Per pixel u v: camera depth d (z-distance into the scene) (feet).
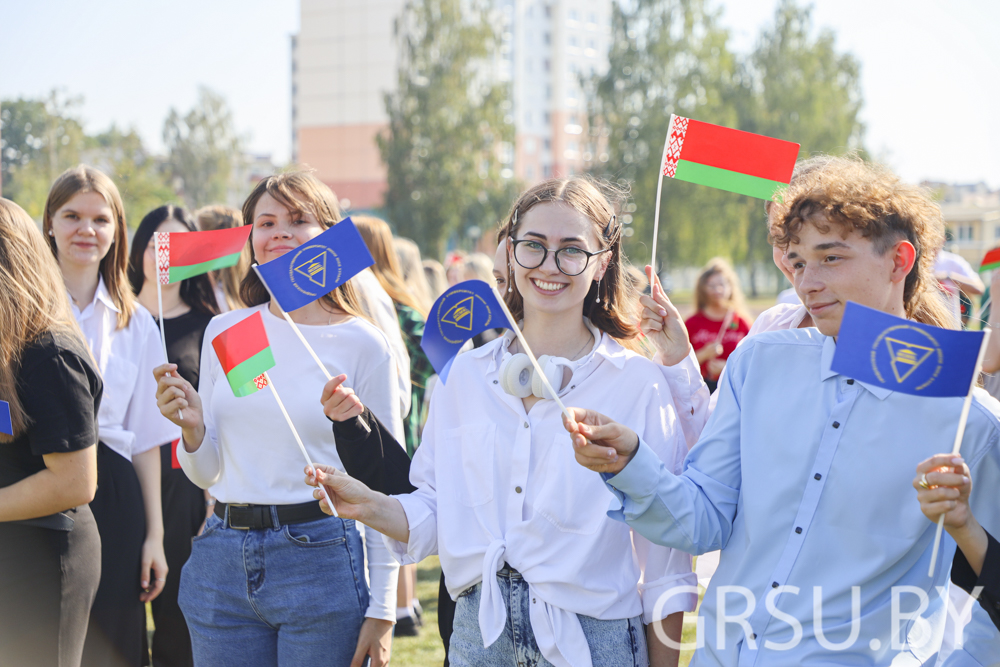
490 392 6.32
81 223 9.34
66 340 6.96
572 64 223.71
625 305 6.70
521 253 6.02
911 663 5.01
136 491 9.32
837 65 117.39
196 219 13.89
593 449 5.07
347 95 170.19
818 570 5.09
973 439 4.93
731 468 5.65
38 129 141.08
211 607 7.37
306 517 7.30
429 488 6.59
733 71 118.01
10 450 6.78
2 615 6.74
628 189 7.23
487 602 5.82
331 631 7.22
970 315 10.89
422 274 16.05
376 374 7.70
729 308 19.80
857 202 5.01
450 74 123.44
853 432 5.11
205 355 7.88
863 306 4.67
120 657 8.94
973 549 4.70
